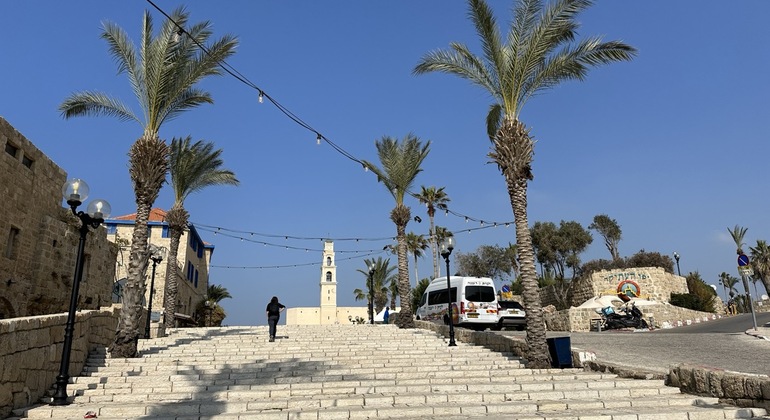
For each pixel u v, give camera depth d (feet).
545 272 170.30
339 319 317.01
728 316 117.29
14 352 26.91
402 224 82.89
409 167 84.23
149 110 51.75
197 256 166.81
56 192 65.92
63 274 65.26
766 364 36.91
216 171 88.79
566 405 28.48
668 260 164.86
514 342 47.52
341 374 38.45
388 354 47.80
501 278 189.57
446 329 62.54
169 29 51.37
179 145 84.17
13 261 55.01
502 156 47.80
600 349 48.24
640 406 28.22
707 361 39.68
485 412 27.50
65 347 29.45
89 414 26.40
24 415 26.21
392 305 204.44
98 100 52.75
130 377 36.14
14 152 56.24
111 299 82.89
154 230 133.18
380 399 29.84
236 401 29.68
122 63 52.47
